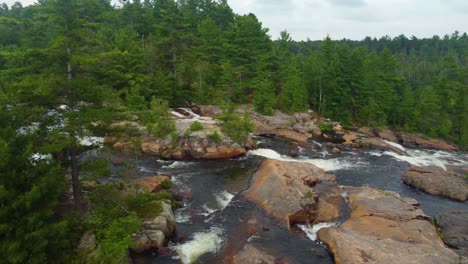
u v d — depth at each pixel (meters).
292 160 41.41
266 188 27.78
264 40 71.75
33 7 18.66
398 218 24.12
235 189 30.02
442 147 58.31
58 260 16.44
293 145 47.66
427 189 32.66
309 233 23.23
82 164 20.58
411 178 34.69
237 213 25.41
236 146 40.56
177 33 59.22
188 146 39.44
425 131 65.75
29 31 46.81
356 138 54.38
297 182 28.17
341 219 25.31
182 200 27.42
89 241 18.14
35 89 17.56
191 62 62.44
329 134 57.03
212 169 35.59
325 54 76.12
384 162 42.78
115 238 18.11
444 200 31.05
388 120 67.50
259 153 42.62
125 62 51.84
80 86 18.19
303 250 20.95
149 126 40.78
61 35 18.06
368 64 69.94
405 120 66.06
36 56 17.95
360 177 36.66
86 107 19.02
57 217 20.25
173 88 58.03
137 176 31.62
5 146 14.31
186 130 40.94
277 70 70.00
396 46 162.50
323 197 28.61
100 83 21.25
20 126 16.80
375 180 35.88
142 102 48.00
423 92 72.19
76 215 19.34
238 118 45.75
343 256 19.00
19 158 14.92
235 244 21.20
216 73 64.94
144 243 19.77
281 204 25.39
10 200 14.27
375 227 22.72
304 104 65.25
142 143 39.91
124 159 36.88
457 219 25.11
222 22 91.88
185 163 37.50
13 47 53.38
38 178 15.50
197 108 58.22
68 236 18.12
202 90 61.25
